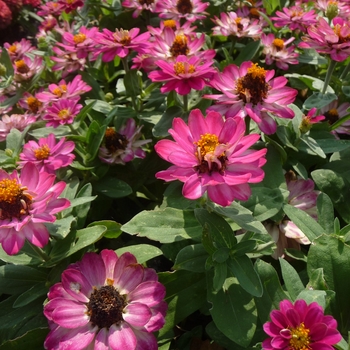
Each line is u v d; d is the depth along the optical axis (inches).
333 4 14.4
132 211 13.3
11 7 26.2
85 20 20.1
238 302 8.7
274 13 17.5
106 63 16.1
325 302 7.8
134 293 8.0
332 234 8.9
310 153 11.0
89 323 7.7
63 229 8.7
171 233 8.8
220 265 8.3
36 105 14.0
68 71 15.4
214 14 18.3
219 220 8.6
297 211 9.6
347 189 10.9
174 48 12.8
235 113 10.1
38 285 9.3
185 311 9.1
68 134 12.4
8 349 8.5
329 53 11.5
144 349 7.6
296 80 14.8
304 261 10.5
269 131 10.1
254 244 8.4
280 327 6.8
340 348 7.4
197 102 12.8
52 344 7.5
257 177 7.5
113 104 14.2
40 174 8.4
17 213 7.9
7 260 9.0
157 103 13.8
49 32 18.8
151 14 18.8
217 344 9.4
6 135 13.1
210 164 7.4
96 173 12.0
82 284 8.0
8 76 15.7
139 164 13.0
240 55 14.8
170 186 10.9
